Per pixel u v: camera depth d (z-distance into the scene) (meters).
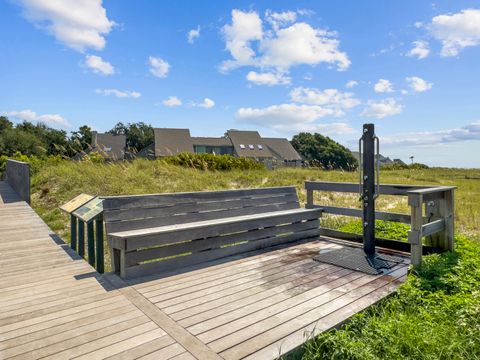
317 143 58.81
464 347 2.06
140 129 56.62
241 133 46.53
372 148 3.93
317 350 1.96
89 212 3.69
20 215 6.42
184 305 2.53
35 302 2.58
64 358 1.81
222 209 4.42
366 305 2.55
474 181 16.09
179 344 1.97
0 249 4.16
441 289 2.97
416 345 2.06
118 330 2.13
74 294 2.74
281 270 3.39
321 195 10.05
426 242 4.34
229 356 1.84
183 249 3.52
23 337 2.04
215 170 13.17
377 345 2.07
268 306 2.52
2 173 15.07
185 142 40.47
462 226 6.52
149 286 2.93
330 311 2.43
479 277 3.22
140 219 3.63
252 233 4.17
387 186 4.34
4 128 39.66
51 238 4.75
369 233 3.95
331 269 3.43
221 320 2.28
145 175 10.20
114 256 3.28
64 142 39.97
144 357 1.82
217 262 3.65
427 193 3.60
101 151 12.48
